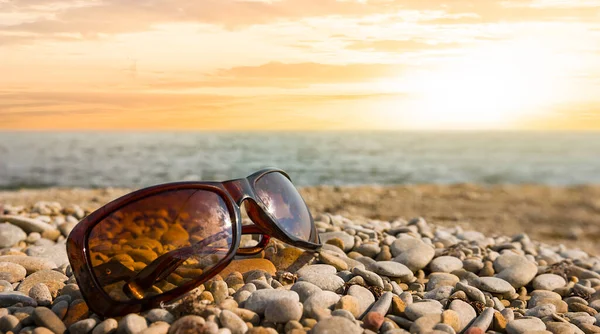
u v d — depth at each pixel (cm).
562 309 33
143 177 152
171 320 26
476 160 260
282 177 35
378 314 27
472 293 32
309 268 33
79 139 428
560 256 50
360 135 587
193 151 271
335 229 43
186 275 28
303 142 396
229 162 206
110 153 249
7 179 141
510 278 36
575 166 239
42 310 26
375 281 32
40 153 244
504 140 515
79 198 75
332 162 216
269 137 521
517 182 169
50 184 132
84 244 27
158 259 28
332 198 87
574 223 86
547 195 118
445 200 97
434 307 29
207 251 28
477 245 44
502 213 89
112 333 25
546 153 333
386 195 96
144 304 26
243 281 31
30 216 49
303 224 34
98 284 27
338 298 29
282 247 36
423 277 37
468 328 29
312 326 26
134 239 27
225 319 25
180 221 28
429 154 289
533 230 78
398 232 46
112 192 83
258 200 32
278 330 27
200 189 29
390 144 385
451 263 38
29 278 31
